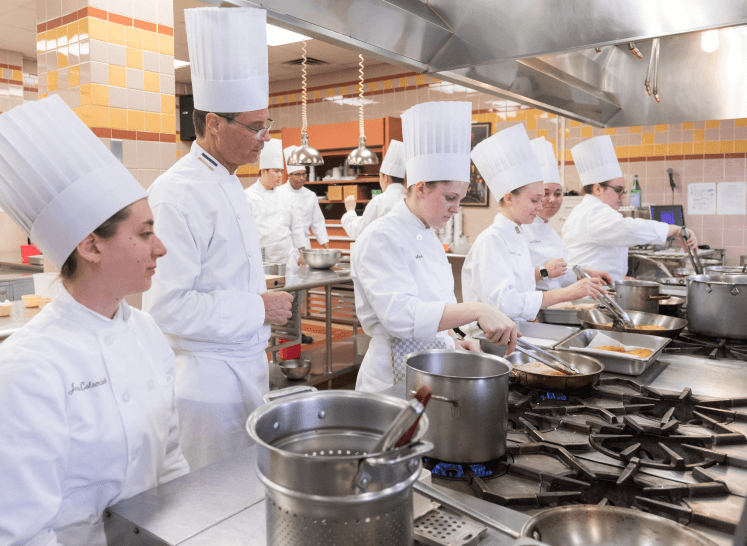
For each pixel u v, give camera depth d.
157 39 3.39
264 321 1.72
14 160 0.92
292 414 0.77
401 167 4.96
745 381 1.56
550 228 3.09
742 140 5.35
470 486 0.96
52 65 3.35
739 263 5.46
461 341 1.70
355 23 1.49
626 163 5.95
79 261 0.97
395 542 0.64
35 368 0.88
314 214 5.68
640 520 0.76
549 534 0.75
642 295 2.32
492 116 6.77
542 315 2.47
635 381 1.53
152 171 3.43
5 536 0.80
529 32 1.63
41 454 0.85
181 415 1.64
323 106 8.12
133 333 1.11
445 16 1.73
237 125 1.58
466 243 6.33
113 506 0.89
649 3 1.43
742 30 2.61
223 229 1.65
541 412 1.29
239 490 0.94
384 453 0.58
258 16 1.53
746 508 0.52
